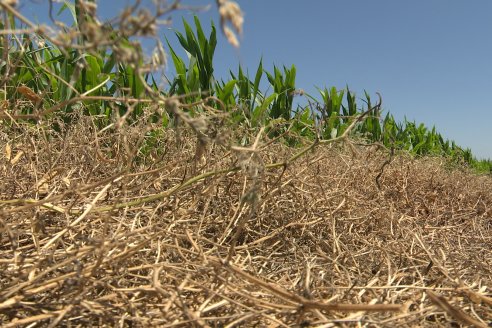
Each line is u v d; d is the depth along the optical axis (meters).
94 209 1.47
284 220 1.93
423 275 1.55
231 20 0.63
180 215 1.73
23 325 1.01
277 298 1.23
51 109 1.18
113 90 3.38
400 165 3.31
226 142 1.10
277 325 1.10
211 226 1.83
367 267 1.66
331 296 1.34
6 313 1.02
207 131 1.10
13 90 2.41
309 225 1.95
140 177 2.03
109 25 0.75
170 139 2.00
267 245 1.86
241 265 1.40
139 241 1.43
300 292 1.23
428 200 3.26
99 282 1.09
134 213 1.81
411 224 2.32
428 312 1.22
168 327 1.01
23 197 1.59
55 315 1.01
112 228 1.56
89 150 2.04
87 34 0.70
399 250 1.83
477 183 4.03
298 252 1.77
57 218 1.52
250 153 1.13
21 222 1.40
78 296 1.06
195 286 1.23
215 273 1.16
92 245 1.12
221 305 1.10
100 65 3.36
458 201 3.38
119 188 1.72
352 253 1.72
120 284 1.22
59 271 1.16
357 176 2.58
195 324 1.01
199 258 1.37
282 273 1.58
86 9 0.74
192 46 4.36
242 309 1.17
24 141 2.04
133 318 1.04
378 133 6.16
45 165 2.07
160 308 1.15
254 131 2.25
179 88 3.98
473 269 1.74
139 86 3.07
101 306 1.07
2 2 0.68
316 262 1.70
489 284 1.57
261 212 1.88
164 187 2.09
